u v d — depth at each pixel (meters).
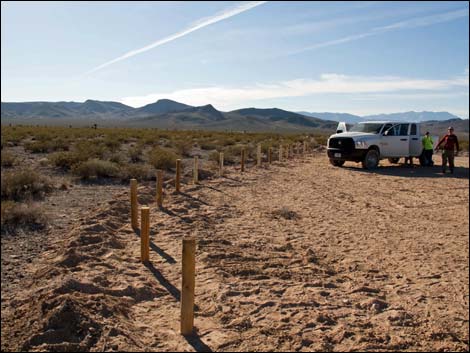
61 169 16.17
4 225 7.94
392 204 12.75
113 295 5.22
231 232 8.76
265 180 16.30
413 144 22.47
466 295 6.11
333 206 12.05
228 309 5.14
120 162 18.19
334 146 21.77
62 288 4.95
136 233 8.16
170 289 5.67
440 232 9.64
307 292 5.86
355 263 7.30
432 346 4.64
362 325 5.02
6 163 16.12
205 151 29.22
